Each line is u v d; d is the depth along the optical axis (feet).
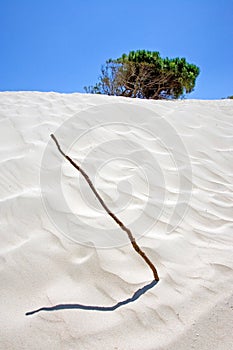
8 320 4.11
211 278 5.17
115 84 47.32
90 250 5.51
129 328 4.10
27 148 9.09
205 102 19.79
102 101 14.88
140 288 4.83
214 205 7.79
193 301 4.63
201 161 10.30
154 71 46.11
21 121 11.17
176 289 4.86
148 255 5.52
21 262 5.16
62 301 4.48
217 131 12.94
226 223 7.04
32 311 4.28
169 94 50.57
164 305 4.52
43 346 3.79
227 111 16.26
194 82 49.60
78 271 5.08
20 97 15.66
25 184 7.43
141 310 4.40
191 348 3.85
